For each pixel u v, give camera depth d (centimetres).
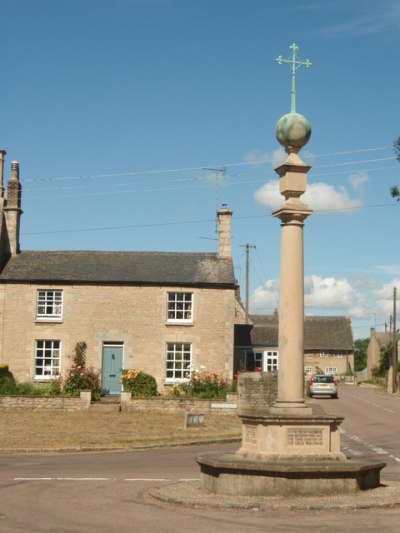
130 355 3838
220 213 4088
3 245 4022
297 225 1432
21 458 2062
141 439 2461
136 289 3878
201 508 1233
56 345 3850
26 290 3859
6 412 3161
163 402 3250
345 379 9406
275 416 1363
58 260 4009
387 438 2627
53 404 3228
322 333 10094
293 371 1402
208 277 3919
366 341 14038
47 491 1425
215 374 3638
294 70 1500
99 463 1927
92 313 3856
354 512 1194
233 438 2530
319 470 1295
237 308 6662
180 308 3897
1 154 4094
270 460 1351
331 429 1393
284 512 1193
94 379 3600
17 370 3809
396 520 1132
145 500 1316
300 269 1425
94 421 2928
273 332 5125
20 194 4147
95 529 1072
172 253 4094
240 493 1310
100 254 4072
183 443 2409
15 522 1123
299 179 1447
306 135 1454
